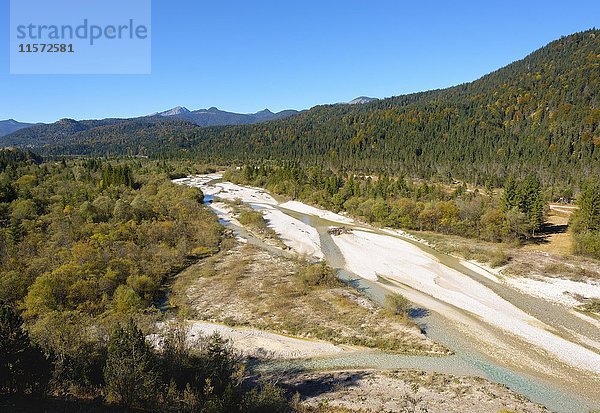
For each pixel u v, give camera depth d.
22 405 24.38
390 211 110.44
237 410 27.42
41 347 30.41
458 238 93.94
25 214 80.31
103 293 54.09
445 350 45.00
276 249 86.12
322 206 136.25
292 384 38.12
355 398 35.50
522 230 85.62
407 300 57.28
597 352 45.12
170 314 53.31
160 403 27.31
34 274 55.78
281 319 51.72
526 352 45.09
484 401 35.16
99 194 107.06
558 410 35.12
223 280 64.50
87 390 28.31
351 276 70.06
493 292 62.78
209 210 117.81
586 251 75.25
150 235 80.56
